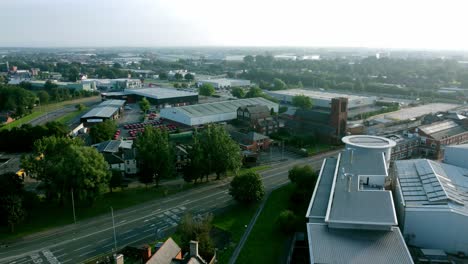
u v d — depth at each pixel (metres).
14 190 87.50
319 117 168.12
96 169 93.62
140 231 85.81
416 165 100.06
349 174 88.25
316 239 64.69
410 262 57.84
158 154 107.19
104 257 73.25
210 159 111.12
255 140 145.75
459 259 73.19
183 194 107.00
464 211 74.44
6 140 146.25
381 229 67.44
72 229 86.44
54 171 91.31
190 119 179.88
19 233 84.31
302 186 104.62
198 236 72.69
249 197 96.19
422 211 76.25
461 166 110.56
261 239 82.38
